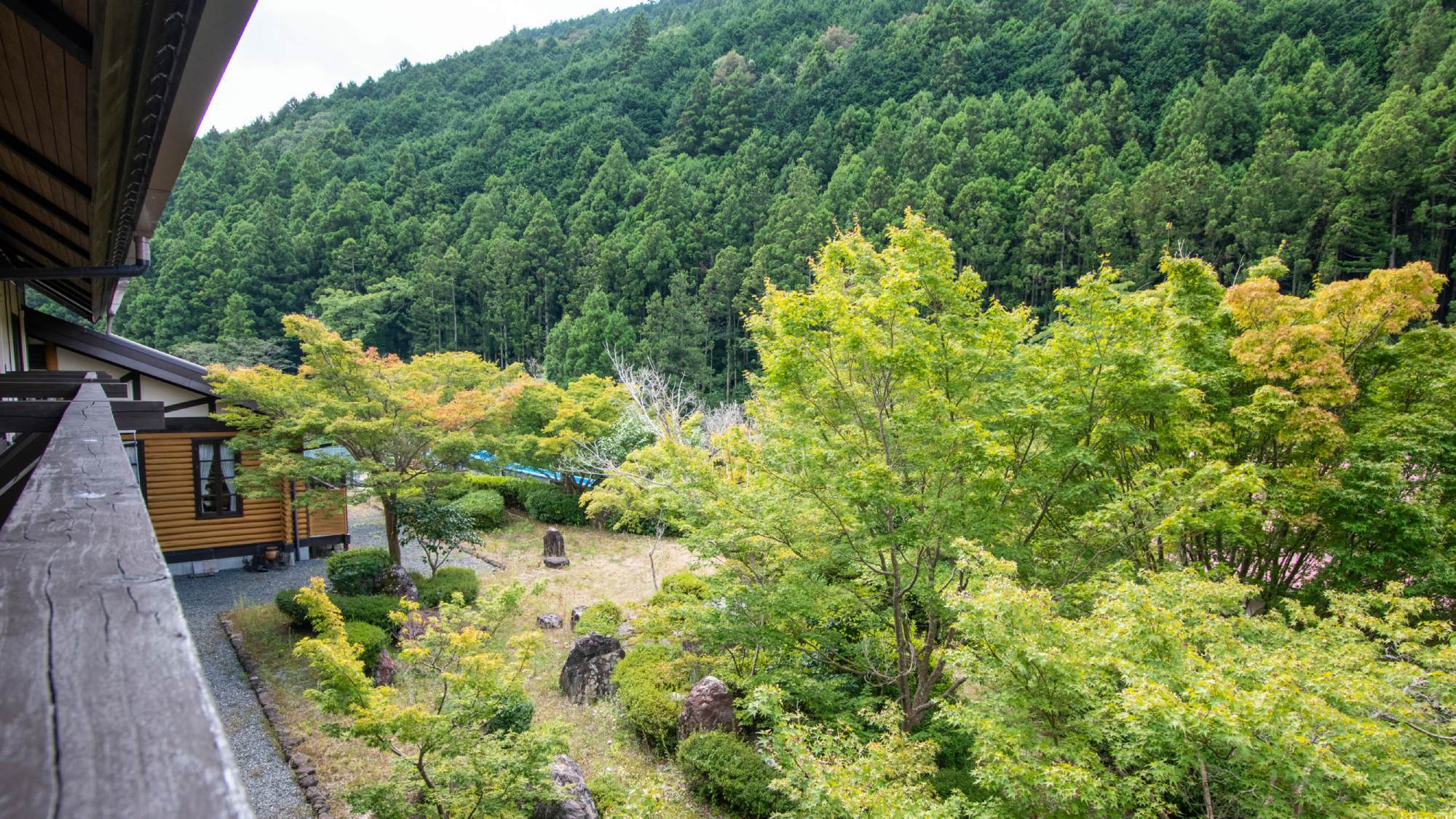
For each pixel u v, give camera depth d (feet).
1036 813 16.46
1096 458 23.71
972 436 22.56
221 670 30.04
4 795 1.59
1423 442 26.04
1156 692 14.03
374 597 34.50
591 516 57.88
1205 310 29.30
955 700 25.12
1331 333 27.40
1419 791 14.94
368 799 16.76
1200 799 17.76
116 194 12.77
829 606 26.37
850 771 16.84
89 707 2.21
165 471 40.27
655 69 263.70
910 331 24.17
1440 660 16.74
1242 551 29.63
